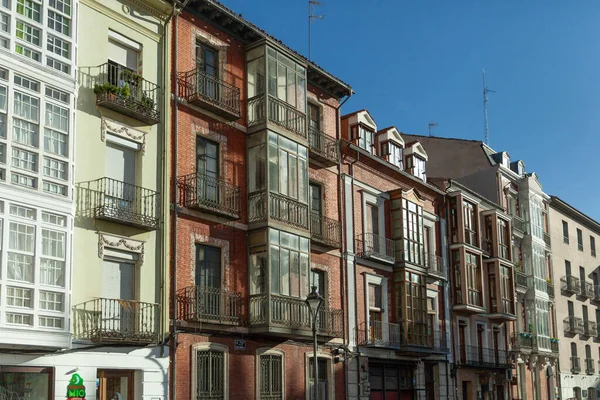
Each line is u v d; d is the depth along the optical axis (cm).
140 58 2097
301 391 2481
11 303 1571
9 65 1650
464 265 3594
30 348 1625
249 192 2381
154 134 2084
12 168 1622
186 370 2064
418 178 3403
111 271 1909
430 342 3156
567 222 5238
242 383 2252
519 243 4419
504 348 3984
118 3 2045
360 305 2858
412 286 3116
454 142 4478
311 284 2638
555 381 4597
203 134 2269
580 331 5022
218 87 2331
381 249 3034
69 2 1830
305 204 2514
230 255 2284
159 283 2014
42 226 1661
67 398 1728
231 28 2430
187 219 2161
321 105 2850
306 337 2436
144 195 2011
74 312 1764
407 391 3098
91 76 1927
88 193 1852
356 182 2975
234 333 2239
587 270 5416
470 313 3669
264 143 2386
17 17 1695
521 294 4334
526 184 4534
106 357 1838
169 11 2194
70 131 1764
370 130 3169
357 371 2777
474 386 3609
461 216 3659
